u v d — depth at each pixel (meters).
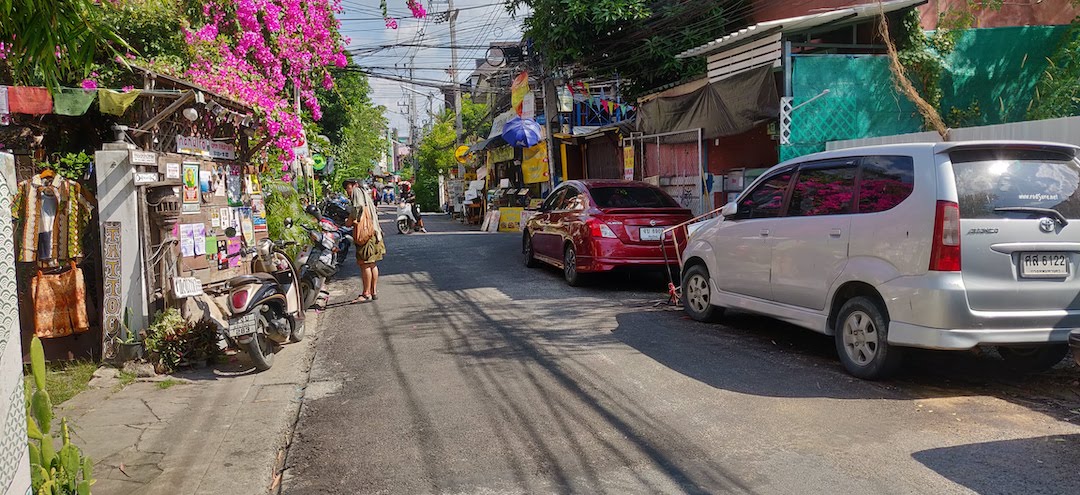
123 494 3.97
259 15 12.35
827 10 10.98
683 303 8.24
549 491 3.82
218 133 8.99
